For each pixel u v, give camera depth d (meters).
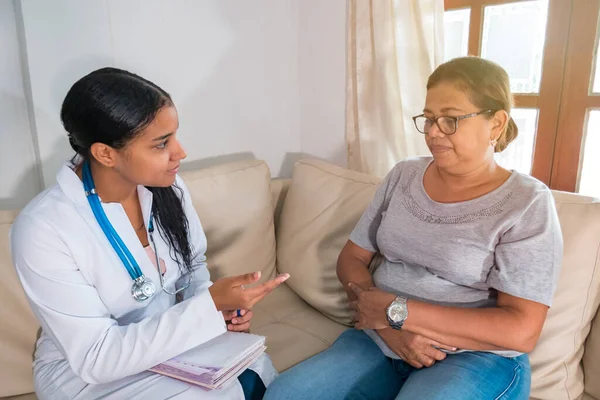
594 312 1.24
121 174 1.03
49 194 1.03
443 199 1.19
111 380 0.98
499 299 1.09
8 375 1.24
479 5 1.68
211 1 1.87
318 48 2.13
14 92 1.55
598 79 1.51
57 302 0.98
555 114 1.60
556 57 1.56
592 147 1.58
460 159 1.11
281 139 2.28
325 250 1.62
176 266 1.21
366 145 1.92
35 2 1.45
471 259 1.11
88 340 0.97
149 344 0.97
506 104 1.09
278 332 1.53
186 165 1.95
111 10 1.61
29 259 0.96
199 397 0.96
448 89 1.08
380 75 1.79
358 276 1.33
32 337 1.27
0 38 1.49
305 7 2.14
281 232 1.82
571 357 1.21
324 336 1.52
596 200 1.23
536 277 1.03
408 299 1.13
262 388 1.17
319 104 2.20
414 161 1.32
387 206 1.34
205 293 1.05
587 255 1.19
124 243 1.06
